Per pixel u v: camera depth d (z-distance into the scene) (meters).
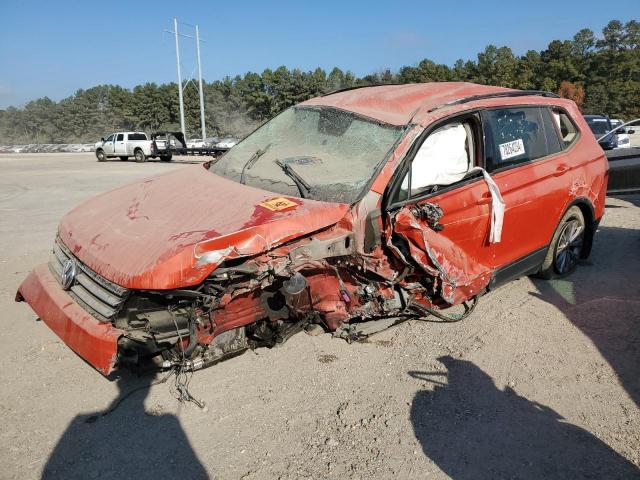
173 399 3.34
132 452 2.85
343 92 5.10
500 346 4.09
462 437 3.02
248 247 3.03
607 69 78.19
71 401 3.30
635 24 81.62
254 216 3.24
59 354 3.89
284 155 4.33
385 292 3.79
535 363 3.84
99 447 2.89
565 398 3.41
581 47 84.25
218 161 4.77
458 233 3.96
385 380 3.60
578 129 5.57
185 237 3.04
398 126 3.95
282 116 4.97
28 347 3.98
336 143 4.18
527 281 5.52
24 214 9.77
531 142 4.85
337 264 3.55
